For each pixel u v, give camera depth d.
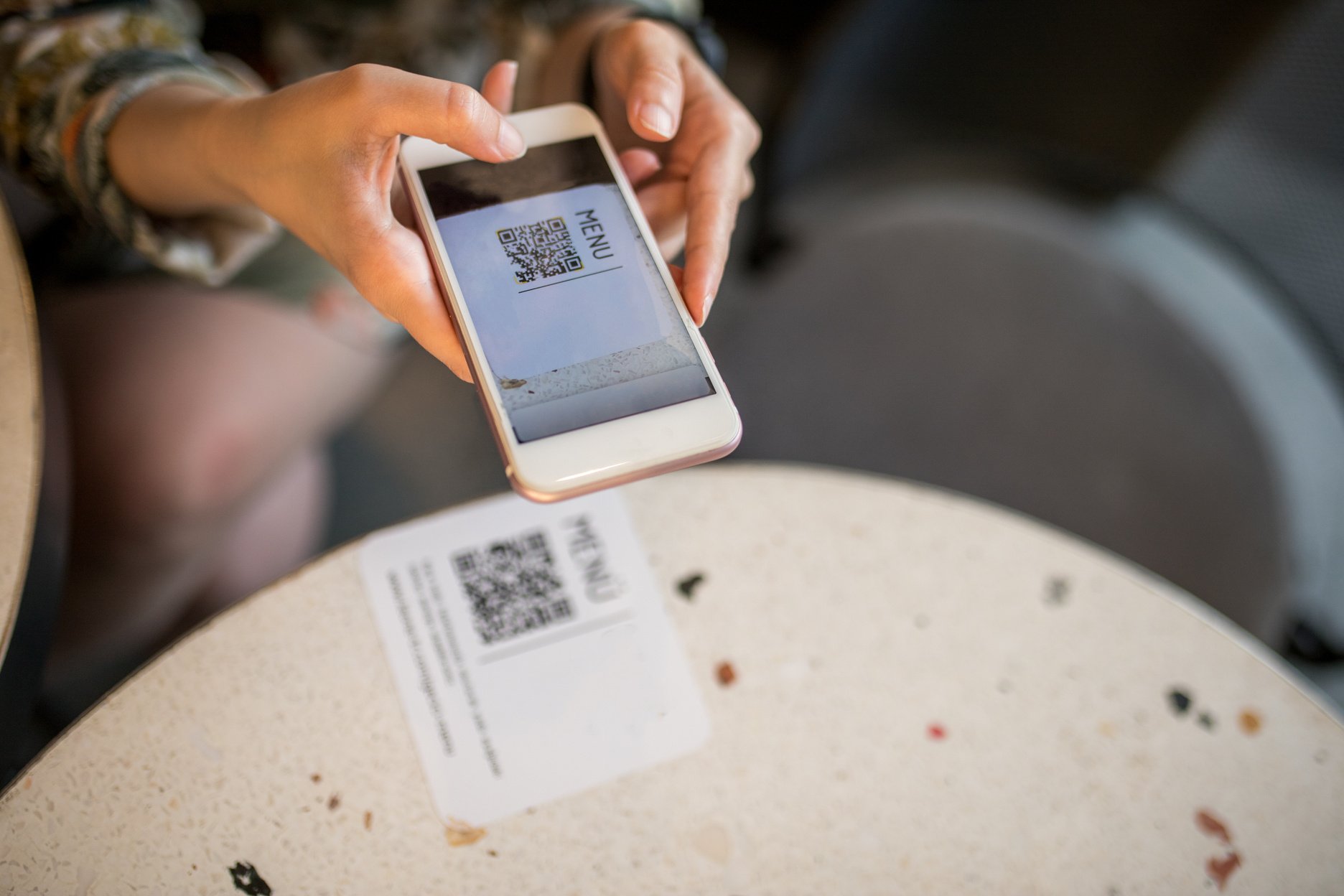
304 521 1.02
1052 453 0.89
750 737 0.54
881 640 0.57
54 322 0.78
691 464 0.45
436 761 0.52
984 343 0.93
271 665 0.53
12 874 0.47
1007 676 0.56
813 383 0.92
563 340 0.46
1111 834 0.53
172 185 0.58
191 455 0.78
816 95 0.92
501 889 0.50
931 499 0.60
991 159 1.07
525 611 0.55
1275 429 0.96
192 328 0.80
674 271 0.51
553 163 0.50
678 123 0.51
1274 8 0.86
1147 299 0.96
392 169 0.48
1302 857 0.53
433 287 0.47
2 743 0.46
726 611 0.56
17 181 0.81
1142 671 0.57
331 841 0.50
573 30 0.67
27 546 0.48
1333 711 0.57
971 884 0.52
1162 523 0.86
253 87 0.70
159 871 0.48
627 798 0.52
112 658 0.85
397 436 1.20
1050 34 0.94
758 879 0.51
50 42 0.60
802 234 0.99
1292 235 1.30
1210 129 1.03
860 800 0.53
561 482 0.43
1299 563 0.90
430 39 0.81
